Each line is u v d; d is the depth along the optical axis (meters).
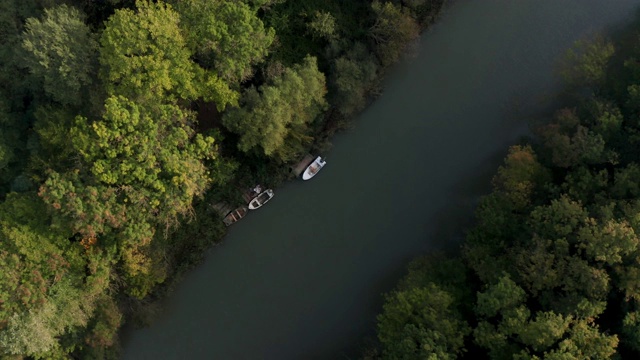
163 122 51.50
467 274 56.34
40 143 53.47
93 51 51.59
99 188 49.50
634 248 47.38
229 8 52.34
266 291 61.97
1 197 54.81
